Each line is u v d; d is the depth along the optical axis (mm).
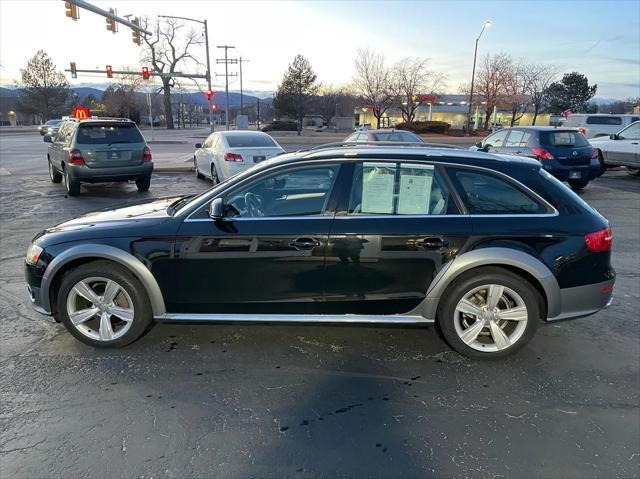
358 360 3688
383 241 3541
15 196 11234
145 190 12164
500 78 47312
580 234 3580
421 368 3584
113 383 3332
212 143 12625
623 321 4457
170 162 19938
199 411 3037
